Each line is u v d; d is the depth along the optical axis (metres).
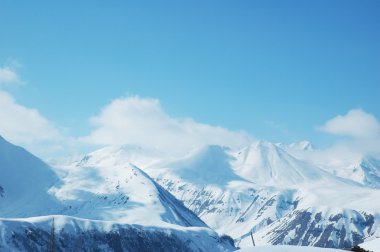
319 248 58.78
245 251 59.03
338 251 58.00
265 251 58.28
